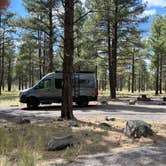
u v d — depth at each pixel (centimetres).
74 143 977
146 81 10162
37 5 3189
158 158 811
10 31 4306
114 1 2712
